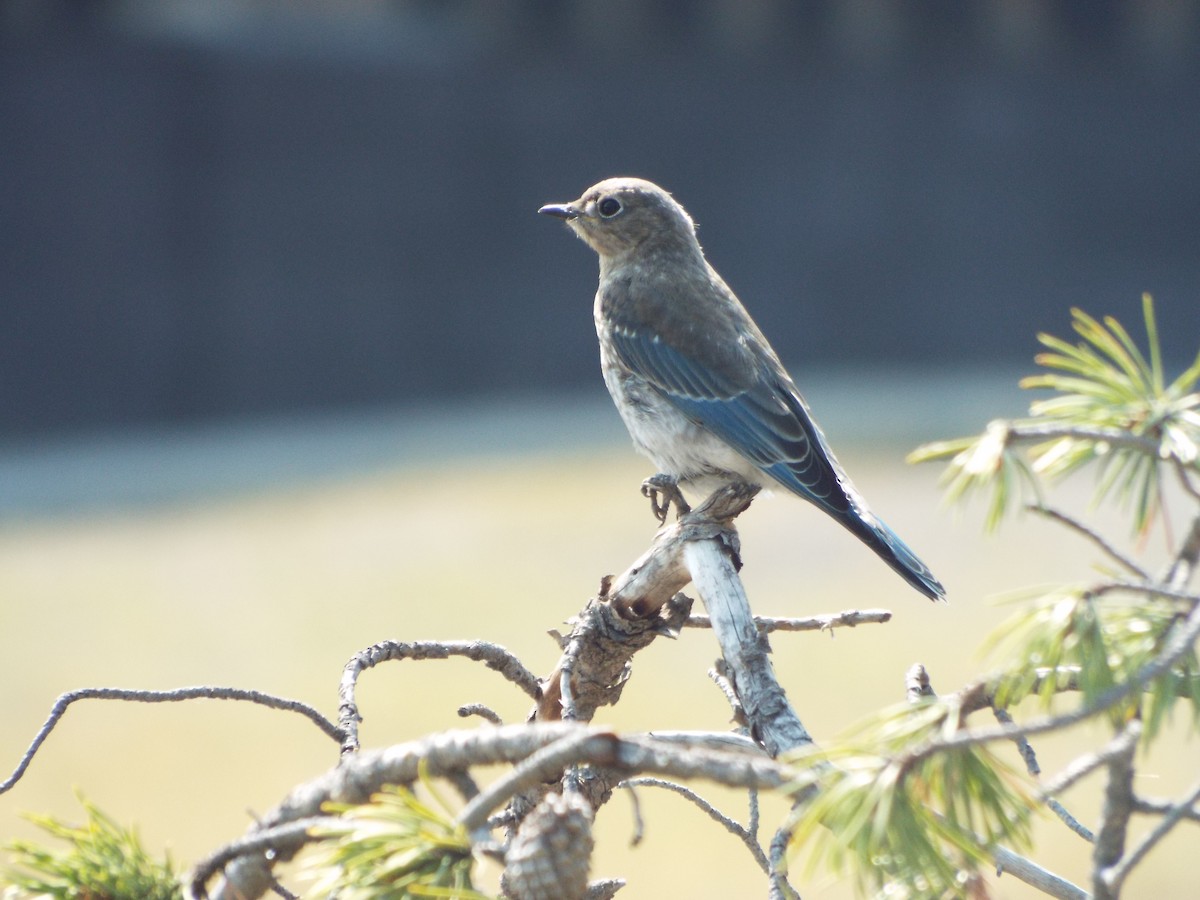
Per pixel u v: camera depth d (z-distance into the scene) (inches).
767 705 140.2
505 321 1208.8
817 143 1262.3
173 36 1122.7
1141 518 129.0
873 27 1275.8
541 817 105.0
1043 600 105.1
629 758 101.7
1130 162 1298.0
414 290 1186.6
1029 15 1291.8
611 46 1242.6
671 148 1244.5
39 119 1087.0
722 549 165.0
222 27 1163.9
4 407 1090.7
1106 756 95.8
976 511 778.2
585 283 1222.9
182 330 1132.5
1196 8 1304.1
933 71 1275.8
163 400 1129.4
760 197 1258.0
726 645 149.6
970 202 1282.0
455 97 1190.9
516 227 1210.0
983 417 1063.0
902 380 1236.5
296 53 1152.2
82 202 1101.7
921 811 98.6
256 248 1146.7
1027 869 143.9
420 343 1190.9
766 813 414.9
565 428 1090.7
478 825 105.0
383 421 1152.2
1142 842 95.0
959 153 1279.5
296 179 1154.0
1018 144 1285.7
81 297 1106.1
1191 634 93.4
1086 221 1295.5
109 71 1101.7
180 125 1122.7
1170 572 107.3
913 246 1278.3
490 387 1208.2
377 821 105.9
